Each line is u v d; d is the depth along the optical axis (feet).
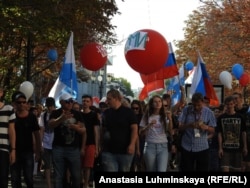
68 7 62.18
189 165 35.70
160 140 35.45
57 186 33.55
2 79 79.77
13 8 56.13
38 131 35.29
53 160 33.76
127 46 40.96
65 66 45.60
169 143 37.35
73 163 33.68
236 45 110.01
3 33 67.36
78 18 68.44
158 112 35.78
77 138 33.81
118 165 31.86
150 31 40.78
